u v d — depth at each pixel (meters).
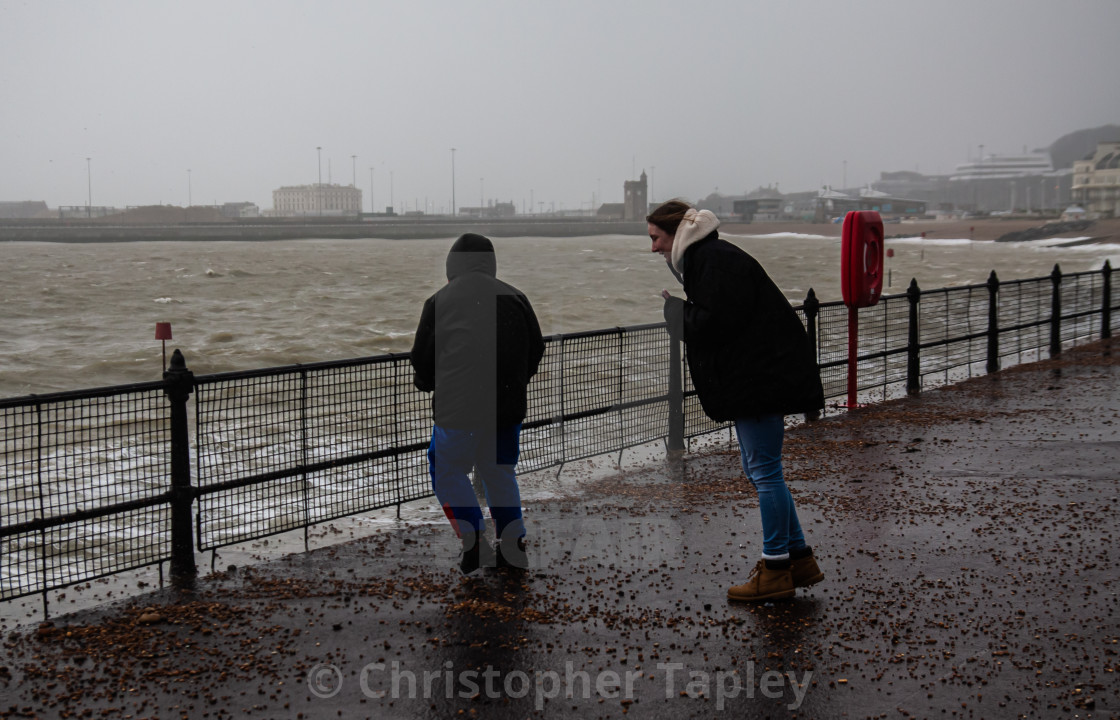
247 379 5.19
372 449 5.88
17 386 20.05
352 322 33.03
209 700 3.35
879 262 8.95
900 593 4.32
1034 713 3.17
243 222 153.25
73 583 4.59
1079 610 4.05
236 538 5.18
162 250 133.12
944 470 6.61
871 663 3.60
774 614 4.11
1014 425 8.13
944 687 3.38
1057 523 5.30
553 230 151.00
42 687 3.47
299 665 3.65
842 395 9.48
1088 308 15.34
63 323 33.81
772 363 4.06
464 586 4.53
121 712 3.27
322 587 4.55
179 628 4.05
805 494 6.08
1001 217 157.62
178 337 28.88
